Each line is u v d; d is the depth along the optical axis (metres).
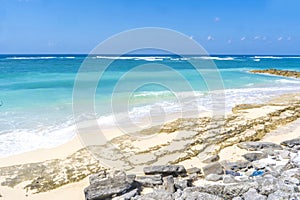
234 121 12.10
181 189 6.30
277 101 16.75
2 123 11.98
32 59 66.75
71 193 6.73
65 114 13.38
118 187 6.20
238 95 19.03
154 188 6.61
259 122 11.95
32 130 11.20
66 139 10.34
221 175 7.22
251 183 5.88
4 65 44.03
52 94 18.45
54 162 8.50
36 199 6.55
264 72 39.56
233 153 8.93
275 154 8.53
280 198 5.22
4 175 7.69
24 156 8.94
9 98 17.08
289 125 11.90
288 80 30.47
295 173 6.29
